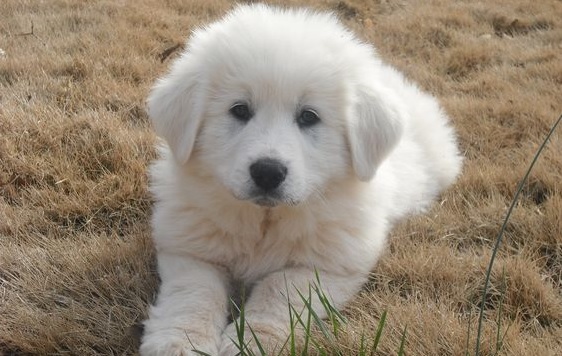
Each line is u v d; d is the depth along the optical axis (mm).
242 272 1063
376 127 1046
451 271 1061
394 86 1330
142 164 1252
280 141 986
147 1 2148
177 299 982
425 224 1164
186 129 1031
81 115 1363
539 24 2260
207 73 1026
